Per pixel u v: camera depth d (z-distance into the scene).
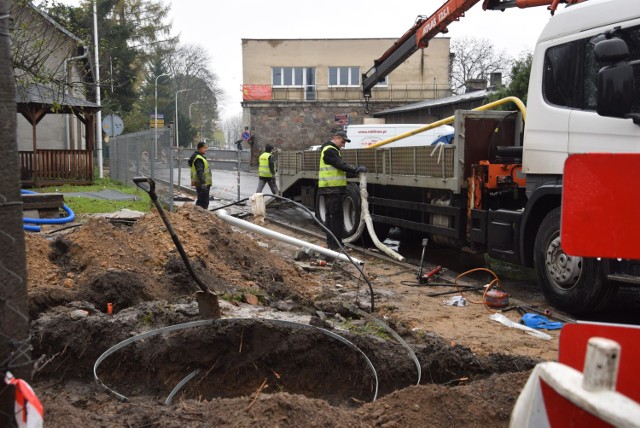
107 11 38.50
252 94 42.88
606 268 5.87
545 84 6.93
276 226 14.00
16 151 2.55
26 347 2.60
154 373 4.66
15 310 2.56
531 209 7.11
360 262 7.84
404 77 42.94
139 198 16.84
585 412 1.60
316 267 8.88
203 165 14.14
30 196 11.71
